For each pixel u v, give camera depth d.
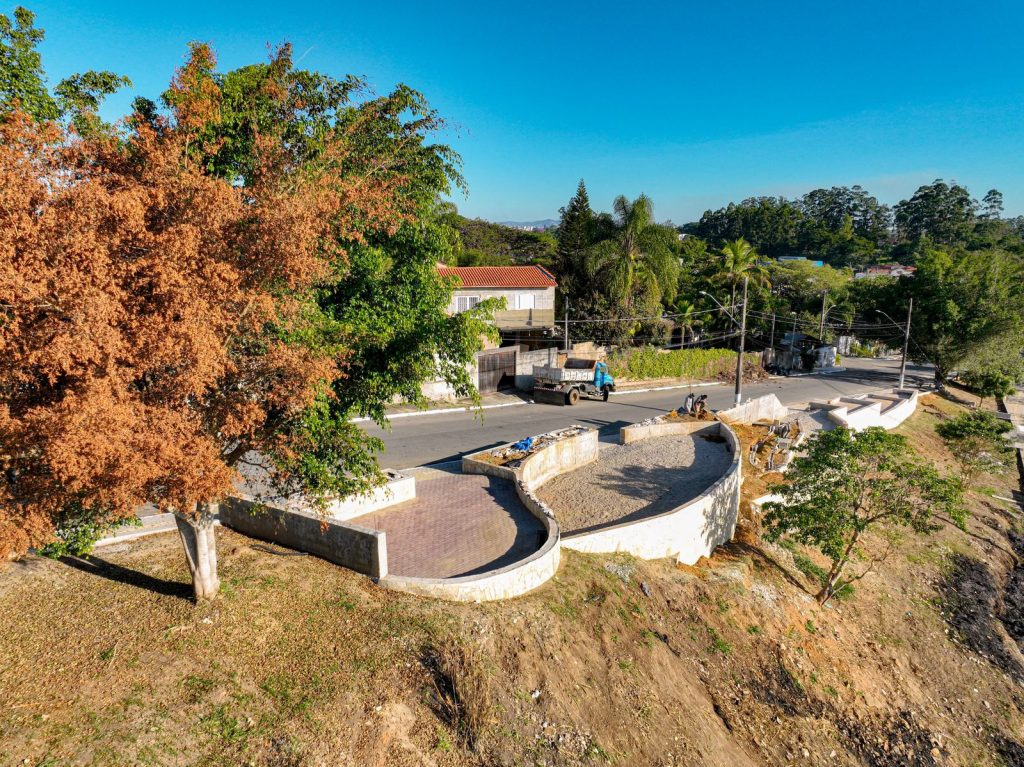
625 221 40.25
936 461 32.66
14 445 5.41
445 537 13.26
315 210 7.36
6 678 7.18
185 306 5.98
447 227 14.23
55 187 5.98
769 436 26.36
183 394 6.22
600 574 13.05
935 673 15.78
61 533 7.73
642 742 9.54
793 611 15.44
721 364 47.97
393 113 12.96
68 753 6.34
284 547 11.79
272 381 7.37
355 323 10.02
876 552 21.00
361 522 14.01
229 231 6.93
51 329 5.27
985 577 21.55
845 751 11.89
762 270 56.84
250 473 14.26
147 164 6.87
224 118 10.25
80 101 10.67
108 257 5.69
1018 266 52.12
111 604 9.04
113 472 5.38
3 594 8.93
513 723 8.77
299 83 12.33
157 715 7.14
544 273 41.75
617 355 40.56
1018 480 33.16
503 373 34.66
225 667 8.12
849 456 16.39
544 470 19.38
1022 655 17.78
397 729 8.01
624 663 10.90
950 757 12.84
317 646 8.89
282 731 7.45
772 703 12.26
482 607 10.55
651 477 20.23
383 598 10.26
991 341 47.50
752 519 19.84
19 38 10.55
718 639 13.08
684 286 60.28
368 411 10.35
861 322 64.00
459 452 21.28
